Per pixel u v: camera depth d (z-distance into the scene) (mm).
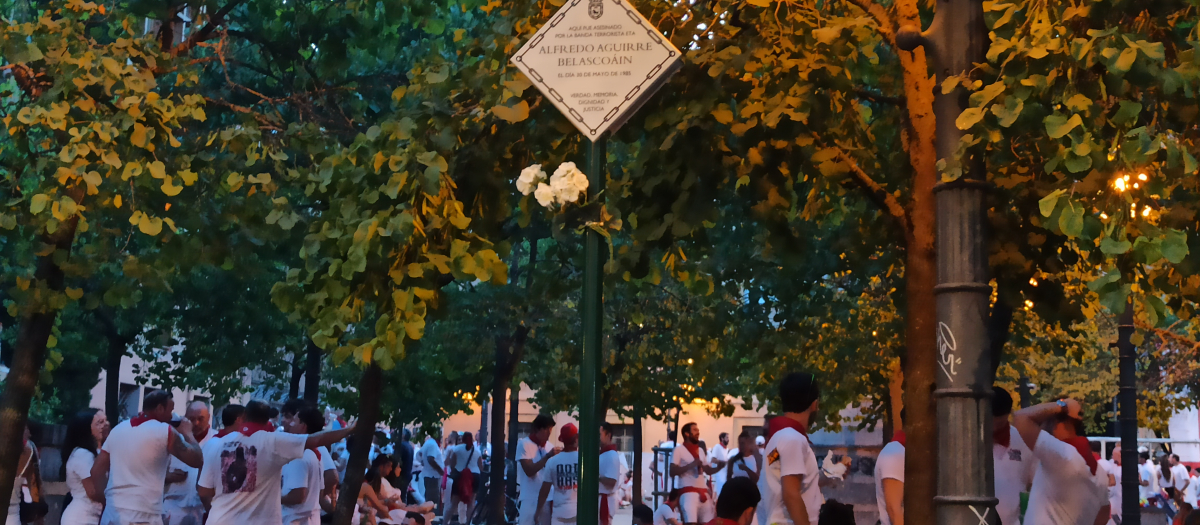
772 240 6285
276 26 12961
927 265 5754
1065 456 7051
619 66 4484
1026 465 7293
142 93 9227
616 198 6512
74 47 9680
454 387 23750
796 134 5949
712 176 6160
